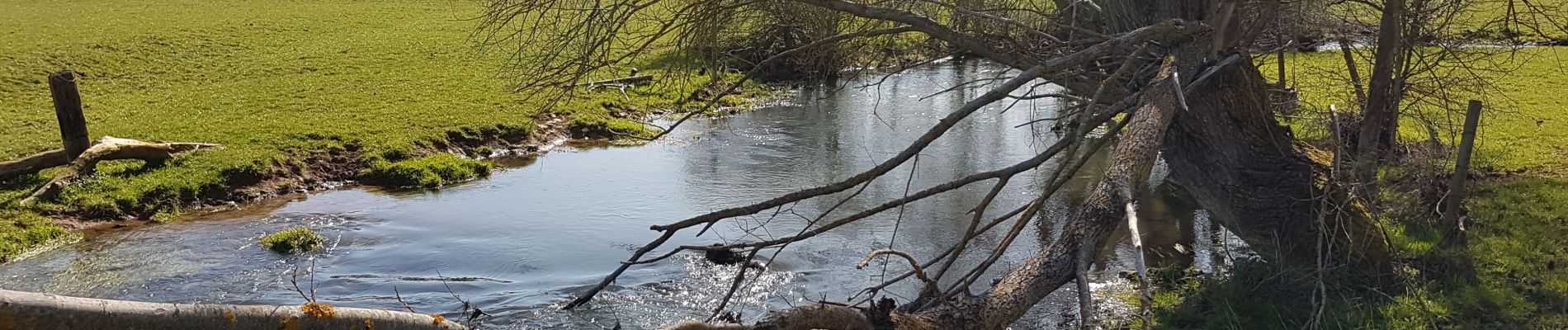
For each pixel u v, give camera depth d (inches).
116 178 498.0
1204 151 352.2
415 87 779.4
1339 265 321.4
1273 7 340.8
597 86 374.3
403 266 410.3
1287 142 361.4
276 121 638.5
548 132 672.4
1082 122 281.0
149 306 129.4
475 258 420.5
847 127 712.4
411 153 591.2
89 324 122.5
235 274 398.6
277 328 141.7
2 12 1126.4
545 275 397.4
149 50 912.3
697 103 765.3
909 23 343.0
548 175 577.0
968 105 277.6
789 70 863.1
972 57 487.2
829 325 216.1
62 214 459.2
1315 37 430.9
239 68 857.5
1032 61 365.4
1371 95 365.1
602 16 346.9
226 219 475.2
